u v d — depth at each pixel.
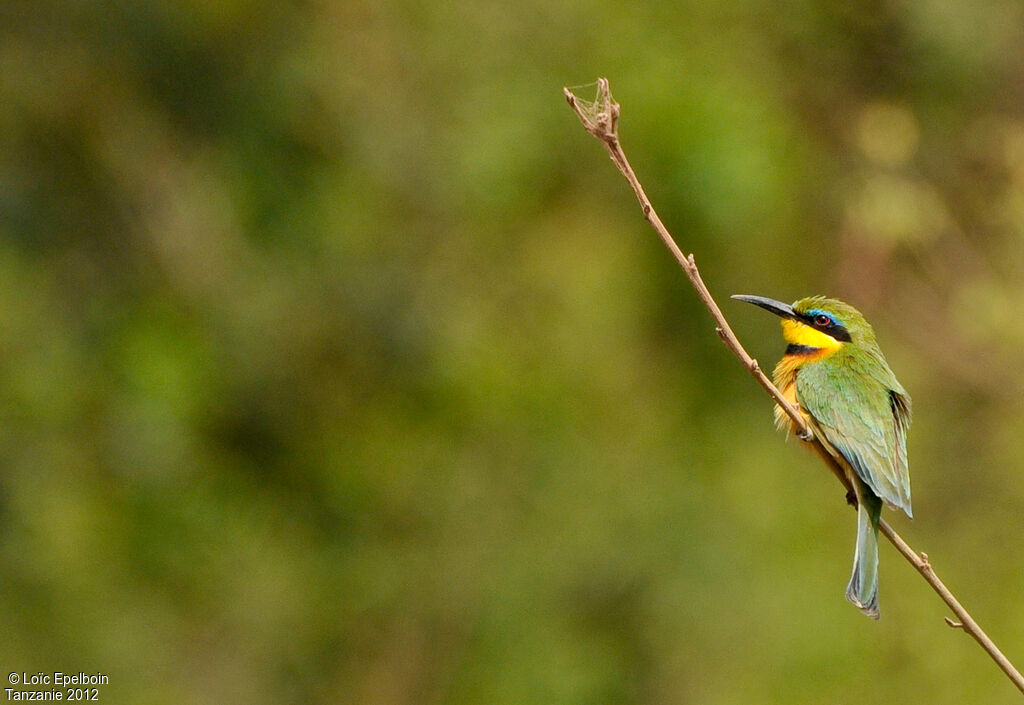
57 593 12.97
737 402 15.48
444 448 14.71
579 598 14.33
